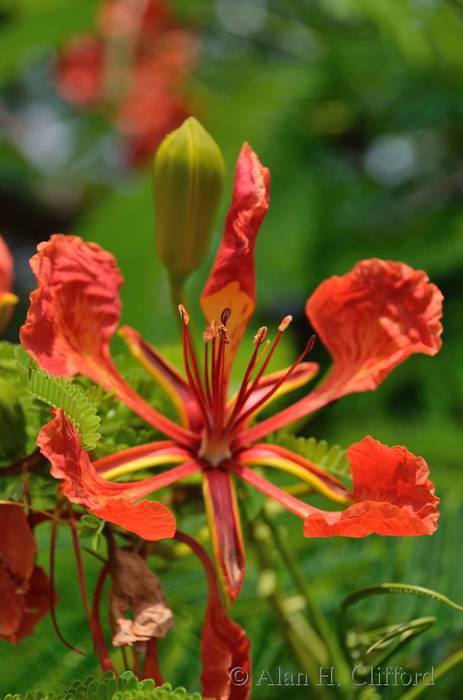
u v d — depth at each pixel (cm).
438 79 96
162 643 69
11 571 61
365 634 66
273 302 97
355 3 94
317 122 101
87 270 63
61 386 60
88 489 59
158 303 89
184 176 64
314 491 65
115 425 65
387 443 79
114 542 62
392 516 58
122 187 96
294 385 65
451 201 97
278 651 70
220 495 63
